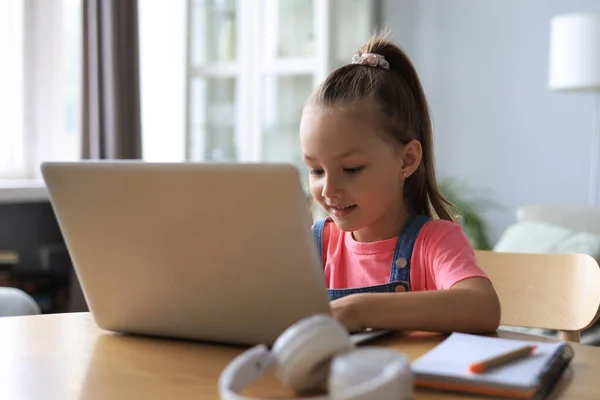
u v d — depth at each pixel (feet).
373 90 4.11
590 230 9.94
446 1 14.02
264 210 2.79
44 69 11.64
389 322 3.27
